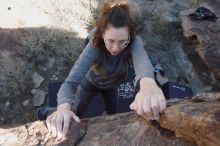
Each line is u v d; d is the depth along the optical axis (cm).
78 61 188
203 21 418
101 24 180
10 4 429
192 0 470
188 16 429
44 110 289
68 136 143
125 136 141
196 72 388
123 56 201
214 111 118
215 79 378
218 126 113
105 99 280
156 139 135
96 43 189
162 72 348
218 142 113
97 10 438
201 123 116
